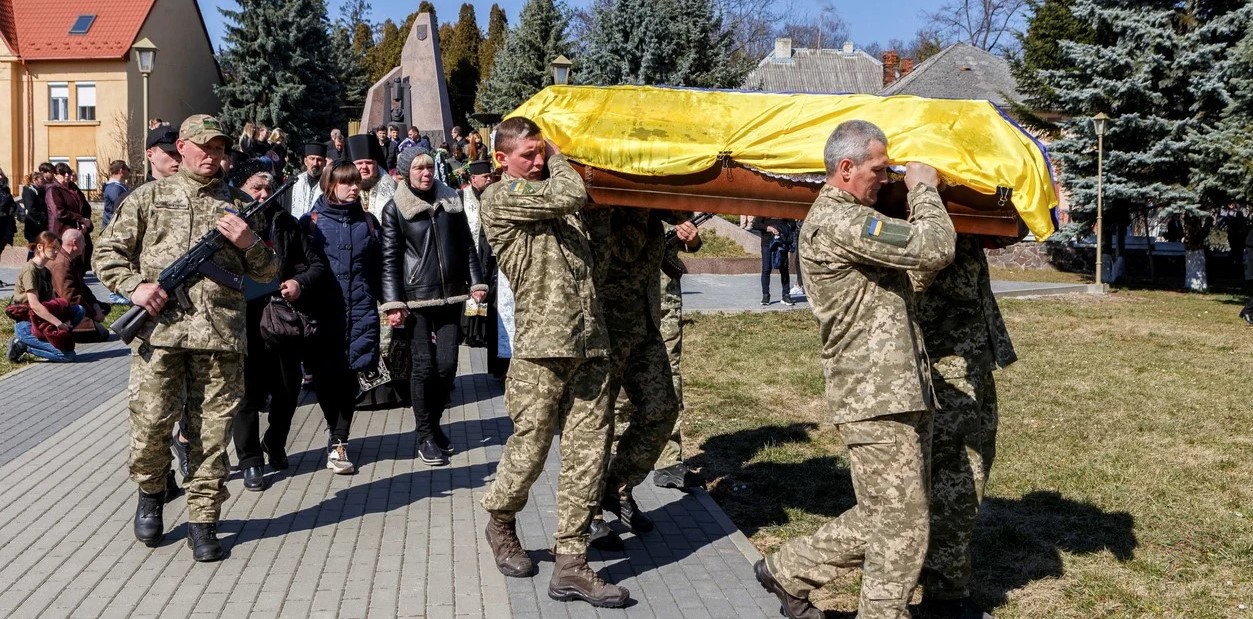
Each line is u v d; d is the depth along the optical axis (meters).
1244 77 20.34
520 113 5.12
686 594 4.80
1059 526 6.11
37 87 44.66
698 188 4.67
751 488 6.74
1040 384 10.89
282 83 45.94
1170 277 27.75
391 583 4.86
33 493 6.20
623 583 4.94
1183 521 6.22
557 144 4.87
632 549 5.44
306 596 4.70
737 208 4.63
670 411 5.41
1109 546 5.79
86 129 44.78
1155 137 23.53
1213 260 28.59
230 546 5.36
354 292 6.86
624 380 5.43
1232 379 11.39
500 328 9.63
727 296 18.09
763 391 10.12
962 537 4.48
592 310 4.68
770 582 4.42
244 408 6.32
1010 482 7.02
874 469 3.91
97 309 12.41
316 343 6.63
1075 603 4.98
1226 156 20.75
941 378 4.43
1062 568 5.44
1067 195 25.58
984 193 4.11
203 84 50.31
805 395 9.96
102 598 4.63
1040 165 4.24
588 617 4.51
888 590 3.92
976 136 4.27
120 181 15.96
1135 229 31.09
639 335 5.28
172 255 5.07
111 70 44.50
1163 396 10.29
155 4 45.91
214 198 5.28
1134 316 17.58
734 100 4.88
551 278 4.59
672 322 6.50
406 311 6.80
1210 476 7.25
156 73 46.44
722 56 29.53
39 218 16.98
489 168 7.26
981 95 40.66
